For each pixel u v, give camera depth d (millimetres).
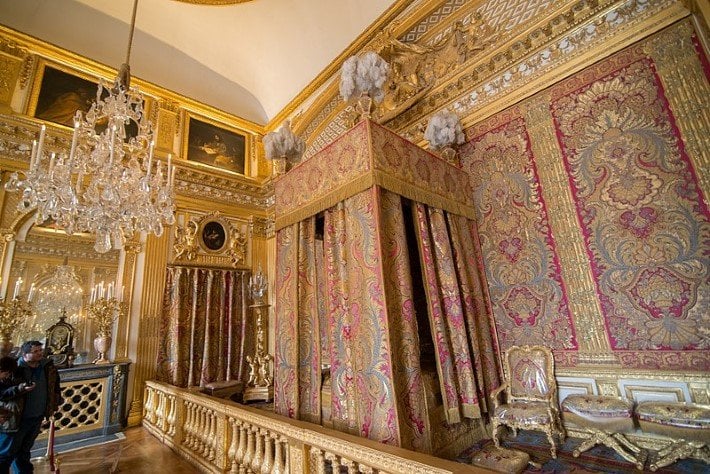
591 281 3586
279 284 3818
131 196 4188
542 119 4172
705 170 3043
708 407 2693
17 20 5930
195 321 6852
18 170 5613
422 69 5621
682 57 3283
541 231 4004
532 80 4293
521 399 3631
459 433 3309
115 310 6039
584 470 2725
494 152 4551
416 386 2693
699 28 3041
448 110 5156
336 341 3209
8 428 2922
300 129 8008
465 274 3908
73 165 3727
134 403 5844
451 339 3447
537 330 3879
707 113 3092
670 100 3301
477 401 3268
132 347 6145
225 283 7512
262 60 7938
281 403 3434
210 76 8172
